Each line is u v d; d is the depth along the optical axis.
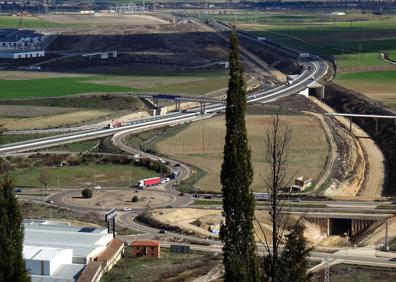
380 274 184.38
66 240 197.38
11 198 84.50
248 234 87.12
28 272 86.44
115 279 179.00
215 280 176.00
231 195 87.56
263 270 82.38
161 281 176.75
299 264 78.25
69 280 172.25
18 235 84.56
